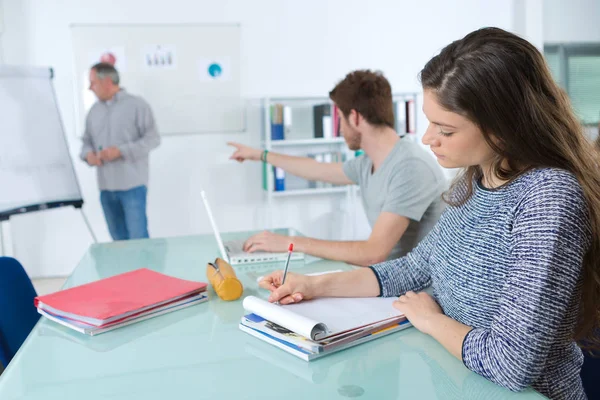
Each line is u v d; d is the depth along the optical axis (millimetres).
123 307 1186
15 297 1514
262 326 1072
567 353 957
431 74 908
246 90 4363
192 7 4215
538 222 838
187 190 4371
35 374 946
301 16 4391
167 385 888
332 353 1003
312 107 4484
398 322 1102
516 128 870
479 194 995
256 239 1774
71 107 4125
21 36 4000
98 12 4078
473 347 899
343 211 4648
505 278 935
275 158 2422
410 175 1785
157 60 4191
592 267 882
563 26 4871
